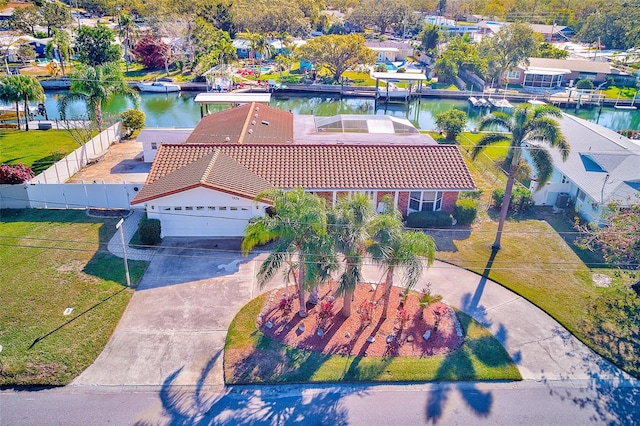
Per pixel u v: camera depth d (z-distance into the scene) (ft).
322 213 61.87
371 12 428.15
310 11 422.00
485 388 58.44
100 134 140.97
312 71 270.46
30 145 144.15
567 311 72.69
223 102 174.09
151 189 91.66
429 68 289.94
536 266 84.84
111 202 104.27
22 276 77.41
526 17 444.55
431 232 96.27
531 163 119.55
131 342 64.59
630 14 341.82
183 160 100.89
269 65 300.61
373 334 66.44
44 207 103.81
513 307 73.56
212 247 88.89
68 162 120.98
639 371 61.77
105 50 251.60
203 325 68.13
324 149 105.19
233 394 56.80
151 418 53.47
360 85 259.19
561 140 86.94
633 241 69.56
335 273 69.41
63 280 76.74
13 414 53.52
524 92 243.19
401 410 54.95
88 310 70.03
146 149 133.59
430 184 97.55
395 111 224.53
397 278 80.38
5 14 397.60
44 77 248.52
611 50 337.31
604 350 65.05
